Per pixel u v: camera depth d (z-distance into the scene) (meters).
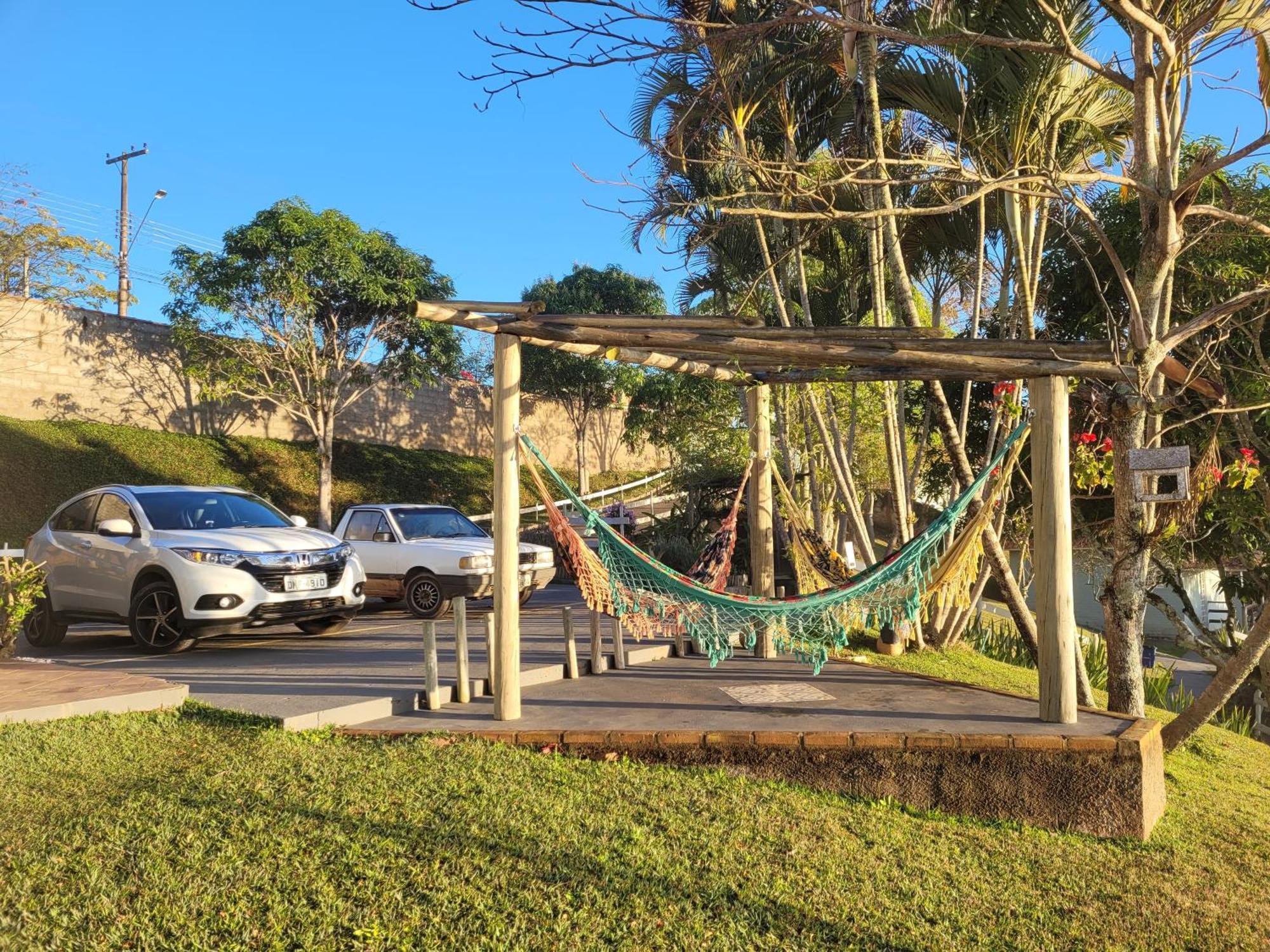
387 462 33.16
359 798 4.86
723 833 4.98
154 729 5.91
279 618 9.30
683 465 21.75
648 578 6.83
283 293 26.22
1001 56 8.34
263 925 3.71
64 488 23.28
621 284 38.69
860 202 10.16
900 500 11.12
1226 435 10.78
